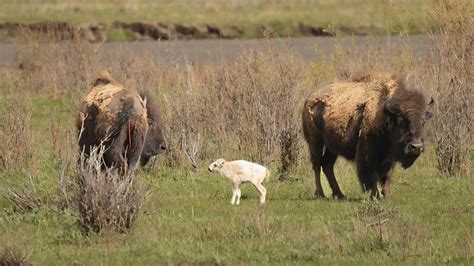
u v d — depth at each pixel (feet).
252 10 569.64
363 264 133.39
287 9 570.87
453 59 222.28
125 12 560.61
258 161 214.90
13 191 177.27
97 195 149.07
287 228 151.94
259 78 232.12
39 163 214.90
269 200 182.50
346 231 150.10
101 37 485.56
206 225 155.53
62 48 341.62
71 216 159.22
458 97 212.43
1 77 339.77
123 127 165.48
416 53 285.84
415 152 175.63
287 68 234.58
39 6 579.48
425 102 178.81
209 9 579.07
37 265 134.41
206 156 222.89
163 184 200.44
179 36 497.05
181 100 232.32
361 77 190.19
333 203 178.09
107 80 180.96
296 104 229.04
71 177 171.94
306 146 220.02
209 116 233.76
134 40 490.08
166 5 603.26
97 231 149.18
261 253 138.92
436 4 232.73
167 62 347.36
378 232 145.38
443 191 189.16
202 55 401.49
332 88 192.13
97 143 168.14
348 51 278.46
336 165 214.90
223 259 135.95
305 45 432.66
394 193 187.83
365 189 182.91
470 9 226.17
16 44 381.40
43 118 271.90
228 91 235.20
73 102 290.35
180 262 135.33
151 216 162.71
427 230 150.61
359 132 182.80
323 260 135.74
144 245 143.43
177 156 219.20
